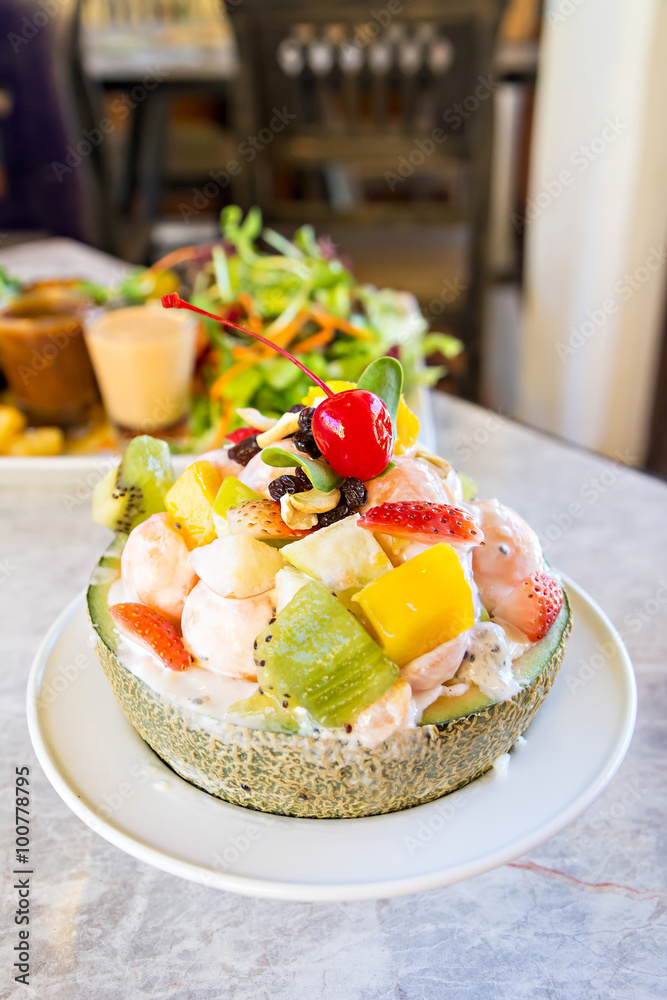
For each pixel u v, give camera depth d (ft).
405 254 3.94
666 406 3.16
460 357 3.56
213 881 0.91
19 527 1.67
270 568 0.95
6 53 3.81
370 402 0.97
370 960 0.98
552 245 3.30
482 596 1.03
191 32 4.93
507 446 1.91
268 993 0.95
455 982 0.95
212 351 2.15
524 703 0.98
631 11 2.60
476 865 0.91
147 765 1.03
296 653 0.91
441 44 2.79
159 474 1.14
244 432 1.18
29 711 1.08
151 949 0.99
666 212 2.83
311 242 2.25
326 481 0.97
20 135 4.06
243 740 0.92
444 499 1.00
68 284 2.22
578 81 2.92
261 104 3.02
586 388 3.27
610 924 1.00
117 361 1.85
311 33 2.79
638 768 1.16
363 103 3.22
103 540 1.62
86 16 5.24
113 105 4.48
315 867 0.92
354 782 0.93
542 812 0.97
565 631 1.05
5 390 2.18
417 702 0.93
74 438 2.04
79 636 1.19
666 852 1.07
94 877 1.06
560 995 0.94
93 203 3.52
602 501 1.68
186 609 1.00
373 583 0.92
